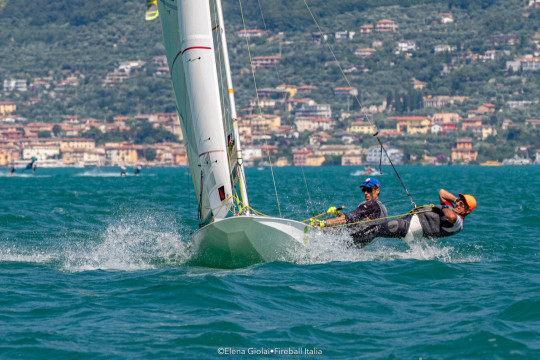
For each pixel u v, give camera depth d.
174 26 54.28
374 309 40.12
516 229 80.94
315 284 45.91
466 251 61.72
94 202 142.00
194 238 53.72
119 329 36.09
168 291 43.66
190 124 54.56
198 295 42.47
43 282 47.97
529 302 40.00
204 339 34.38
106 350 32.94
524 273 50.78
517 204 128.38
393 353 32.53
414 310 39.88
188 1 51.69
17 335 35.12
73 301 42.16
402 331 35.81
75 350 32.94
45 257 59.75
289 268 50.72
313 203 125.62
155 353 32.50
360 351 32.88
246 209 51.03
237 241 50.44
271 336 34.94
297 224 51.62
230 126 51.31
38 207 123.31
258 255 51.84
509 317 37.97
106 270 53.06
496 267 53.28
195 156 54.62
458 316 38.22
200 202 54.81
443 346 33.22
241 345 33.62
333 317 38.53
